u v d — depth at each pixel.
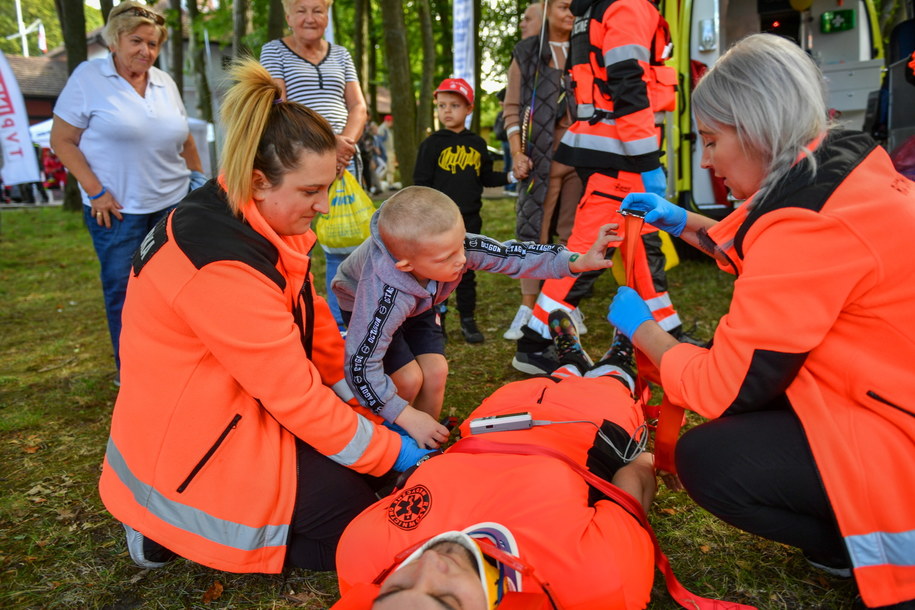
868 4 6.22
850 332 1.63
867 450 1.59
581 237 3.37
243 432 1.92
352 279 2.55
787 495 1.72
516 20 20.42
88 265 8.48
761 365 1.66
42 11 60.19
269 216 1.93
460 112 4.30
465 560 1.39
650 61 3.33
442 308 4.29
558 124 3.94
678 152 5.40
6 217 15.16
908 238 1.54
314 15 3.89
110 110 3.39
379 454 2.06
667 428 2.12
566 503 1.67
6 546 2.43
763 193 1.71
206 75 14.96
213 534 1.91
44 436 3.34
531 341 3.62
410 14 19.97
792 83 1.65
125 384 1.96
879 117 4.94
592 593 1.56
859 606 1.86
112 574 2.24
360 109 4.13
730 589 2.01
